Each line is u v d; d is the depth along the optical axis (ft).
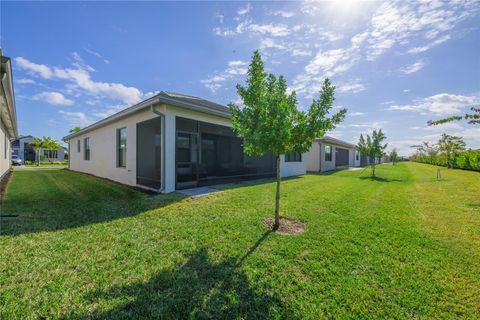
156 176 25.11
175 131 23.20
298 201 19.36
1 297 6.56
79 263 8.55
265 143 12.22
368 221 14.07
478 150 54.60
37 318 5.86
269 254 9.51
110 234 11.48
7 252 9.22
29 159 111.24
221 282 7.54
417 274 8.13
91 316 5.96
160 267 8.39
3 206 16.44
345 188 27.17
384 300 6.76
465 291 7.20
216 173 34.86
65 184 28.12
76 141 50.62
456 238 11.46
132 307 6.33
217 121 28.50
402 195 22.93
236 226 12.76
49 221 13.28
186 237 11.22
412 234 11.93
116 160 31.17
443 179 36.88
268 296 6.89
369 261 9.03
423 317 6.13
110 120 31.07
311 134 12.79
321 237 11.39
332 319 6.04
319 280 7.73
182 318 6.00
